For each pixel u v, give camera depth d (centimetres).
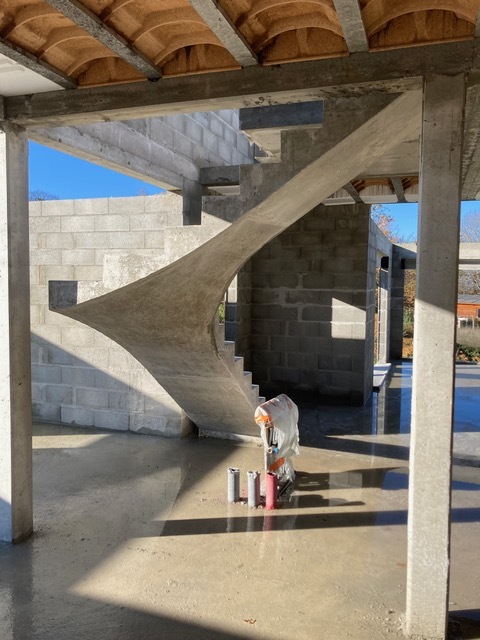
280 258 714
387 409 675
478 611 262
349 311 689
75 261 564
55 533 340
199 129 543
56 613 257
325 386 705
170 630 245
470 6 199
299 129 275
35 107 291
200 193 554
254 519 362
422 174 229
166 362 451
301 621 251
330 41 231
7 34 226
